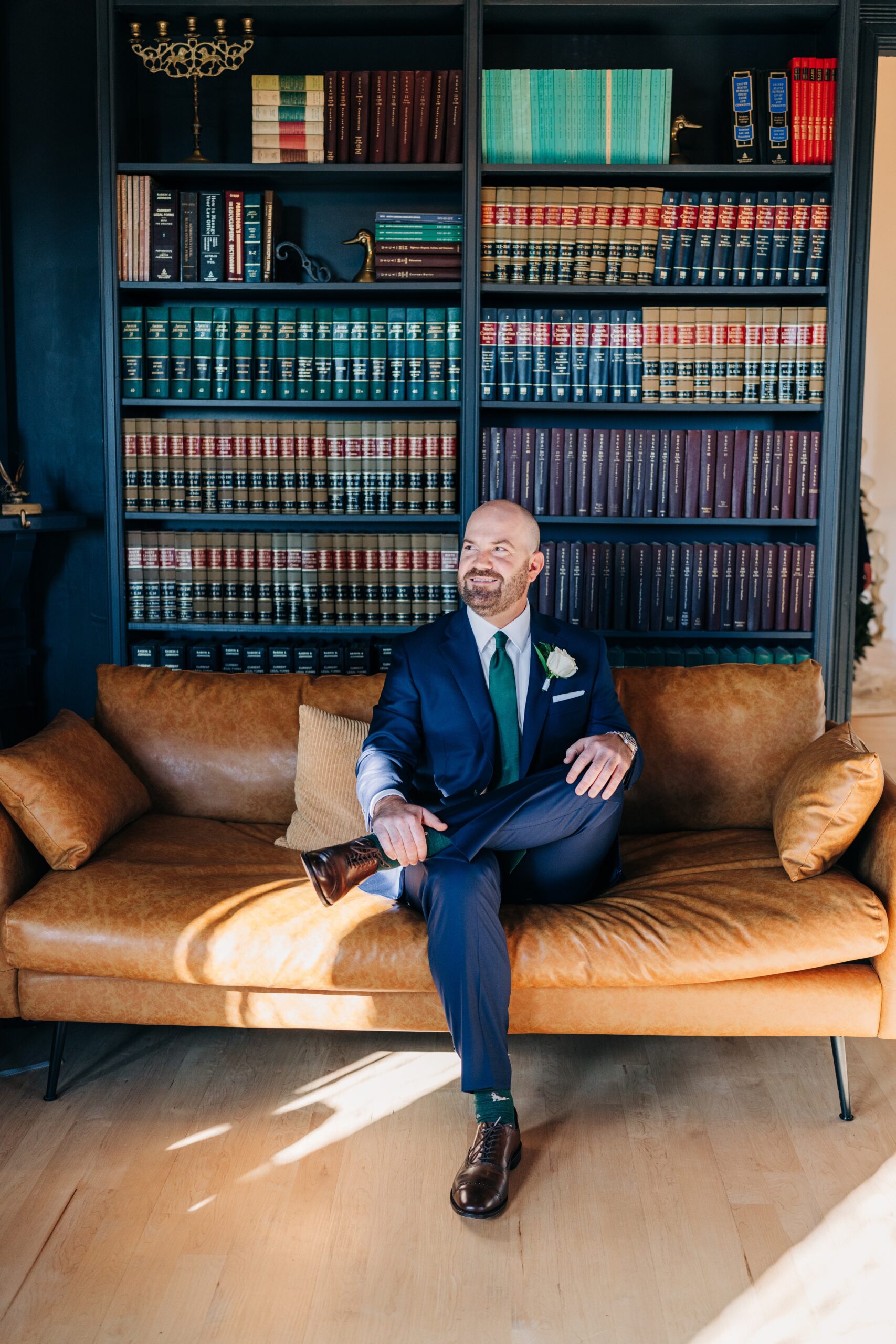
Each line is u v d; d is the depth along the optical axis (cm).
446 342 358
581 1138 224
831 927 222
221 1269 185
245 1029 271
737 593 366
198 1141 222
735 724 282
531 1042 265
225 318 361
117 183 353
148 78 378
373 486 365
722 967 219
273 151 351
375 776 231
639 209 351
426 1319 174
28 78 386
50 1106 235
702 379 358
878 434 779
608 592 366
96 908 229
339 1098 239
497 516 246
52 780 243
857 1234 194
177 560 371
